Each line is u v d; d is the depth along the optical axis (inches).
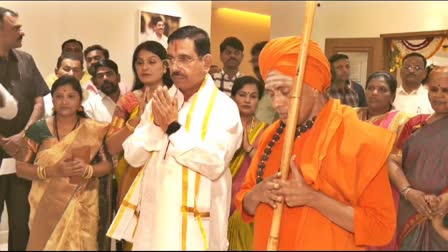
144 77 54.1
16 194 52.3
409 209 54.7
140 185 50.7
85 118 53.6
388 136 43.4
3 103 51.9
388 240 42.9
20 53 53.6
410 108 56.3
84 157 52.7
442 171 54.5
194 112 49.8
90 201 52.7
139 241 48.6
